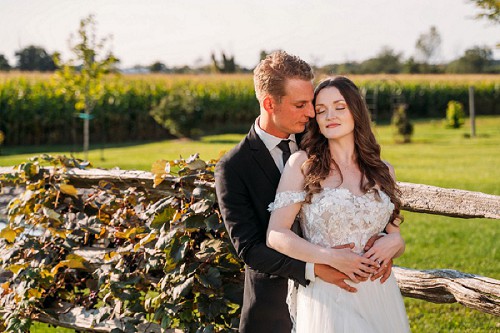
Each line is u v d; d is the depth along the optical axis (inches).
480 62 2657.5
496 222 307.7
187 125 903.7
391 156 627.2
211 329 125.2
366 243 102.9
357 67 2733.8
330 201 100.9
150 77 1197.1
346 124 103.2
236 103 1101.1
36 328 180.2
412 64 2536.9
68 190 150.0
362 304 101.7
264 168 106.9
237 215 106.0
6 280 161.5
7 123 876.6
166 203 131.9
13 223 155.9
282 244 100.6
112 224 146.6
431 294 121.0
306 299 103.0
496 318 185.0
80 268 149.9
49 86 904.3
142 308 137.6
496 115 1396.4
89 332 145.7
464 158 590.6
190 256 129.6
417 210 123.2
